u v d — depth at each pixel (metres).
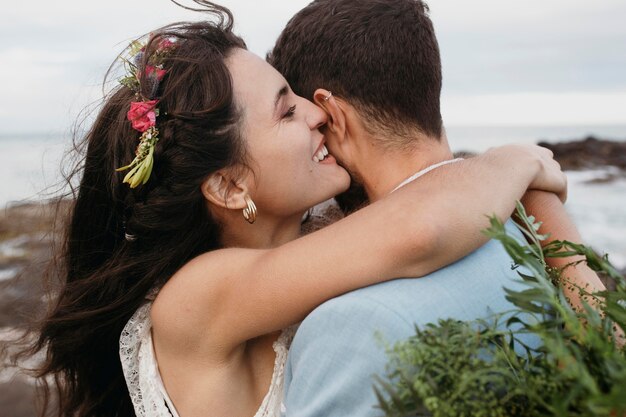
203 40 1.92
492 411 1.13
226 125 1.83
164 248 1.98
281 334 2.01
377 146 1.94
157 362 1.99
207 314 1.81
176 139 1.83
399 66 1.87
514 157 1.86
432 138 1.94
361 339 1.51
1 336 3.18
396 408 1.19
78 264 2.18
